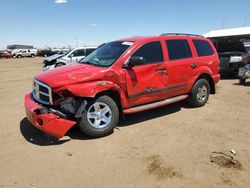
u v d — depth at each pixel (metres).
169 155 4.54
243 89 10.11
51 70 5.65
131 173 3.98
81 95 4.86
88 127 5.08
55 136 4.83
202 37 7.54
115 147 4.84
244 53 13.08
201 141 5.11
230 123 6.11
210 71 7.38
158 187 3.64
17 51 61.16
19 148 4.82
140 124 6.03
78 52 16.62
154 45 6.16
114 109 5.33
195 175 3.92
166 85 6.28
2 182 3.77
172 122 6.16
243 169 4.09
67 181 3.78
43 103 5.11
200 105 7.38
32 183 3.74
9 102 8.38
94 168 4.12
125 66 5.53
